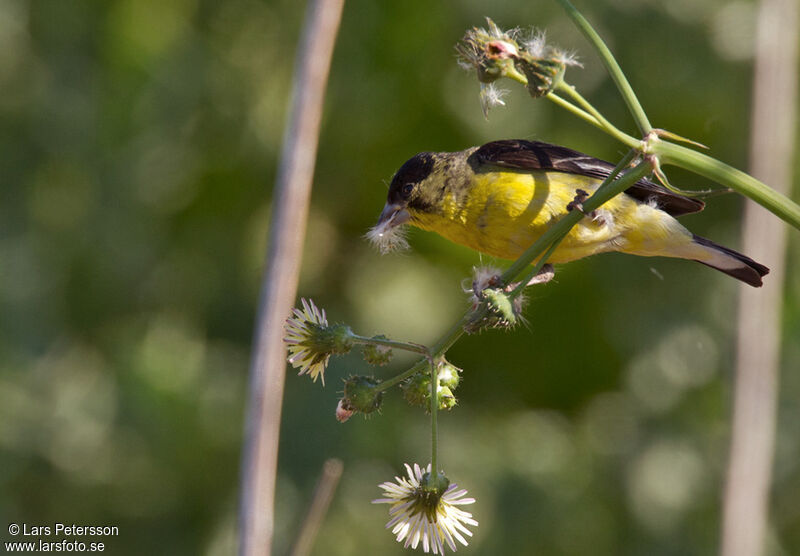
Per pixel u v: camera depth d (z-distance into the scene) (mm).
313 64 6262
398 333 12070
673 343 12320
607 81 11594
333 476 5336
